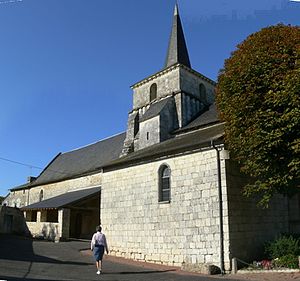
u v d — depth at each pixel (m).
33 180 42.97
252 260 14.30
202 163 15.27
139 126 26.17
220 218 14.07
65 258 16.39
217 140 14.72
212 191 14.62
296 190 12.62
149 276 12.07
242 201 14.77
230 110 13.16
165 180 16.92
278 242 13.88
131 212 18.16
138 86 29.52
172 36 30.36
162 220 16.39
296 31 12.95
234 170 14.79
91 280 10.66
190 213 15.25
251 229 14.82
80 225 29.58
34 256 16.55
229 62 13.99
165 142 22.08
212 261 13.96
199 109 26.64
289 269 12.18
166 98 25.86
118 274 12.41
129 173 18.86
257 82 12.59
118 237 18.61
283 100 11.60
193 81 27.12
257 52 12.83
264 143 11.93
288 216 17.16
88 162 34.81
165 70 27.00
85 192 29.47
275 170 12.15
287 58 12.31
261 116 12.06
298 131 11.52
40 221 29.69
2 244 21.28
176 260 15.34
